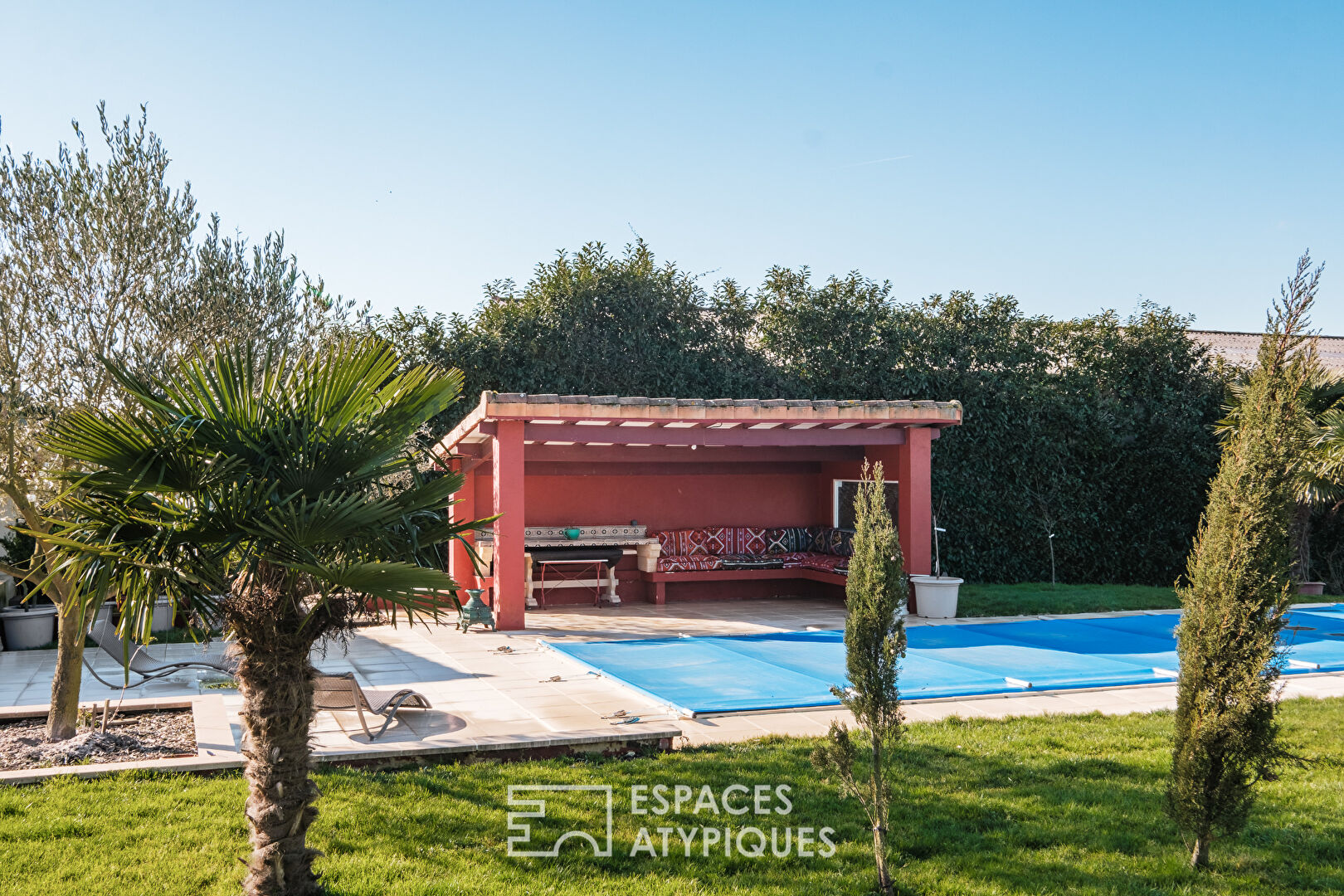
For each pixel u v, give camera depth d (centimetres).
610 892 462
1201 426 1889
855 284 1930
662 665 1046
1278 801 604
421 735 729
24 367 672
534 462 1628
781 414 1341
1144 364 1916
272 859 418
